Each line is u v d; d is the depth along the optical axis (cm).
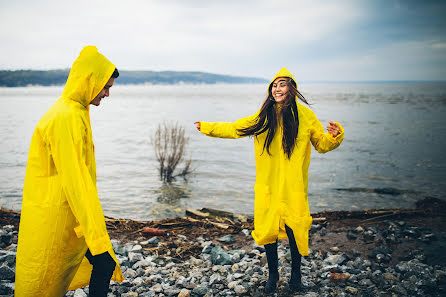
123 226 563
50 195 222
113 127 2667
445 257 432
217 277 385
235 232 554
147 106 5859
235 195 953
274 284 350
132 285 372
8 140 1919
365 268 417
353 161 1419
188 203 873
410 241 483
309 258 456
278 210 322
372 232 525
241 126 332
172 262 436
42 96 10262
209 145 1856
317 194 938
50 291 230
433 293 348
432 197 816
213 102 7288
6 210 632
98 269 234
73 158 219
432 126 2692
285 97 316
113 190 988
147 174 1194
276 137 322
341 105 5825
